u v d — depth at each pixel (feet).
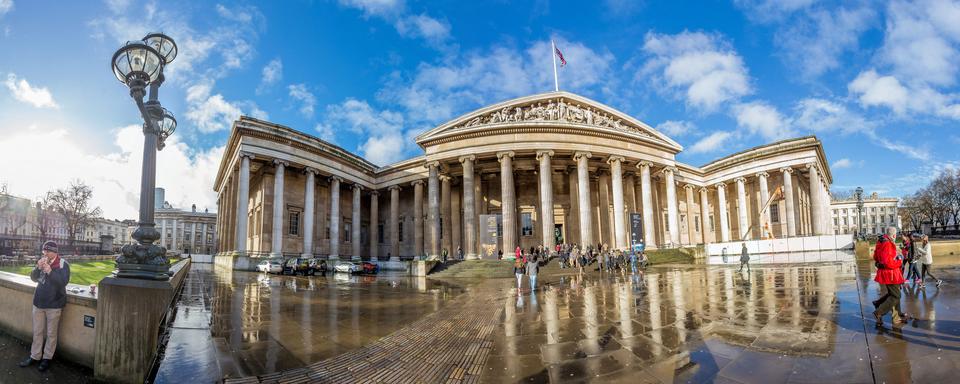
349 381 24.32
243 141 144.56
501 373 24.86
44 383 22.66
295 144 157.17
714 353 25.59
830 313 34.17
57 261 26.05
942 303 35.70
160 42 30.09
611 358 26.27
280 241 148.05
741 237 194.29
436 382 23.95
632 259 102.89
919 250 45.19
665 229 192.85
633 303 48.21
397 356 29.32
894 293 28.81
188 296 60.54
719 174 209.36
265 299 58.65
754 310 38.29
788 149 184.03
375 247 196.24
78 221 210.38
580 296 58.08
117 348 23.43
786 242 134.41
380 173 198.08
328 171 170.19
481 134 150.92
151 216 26.53
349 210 197.26
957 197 236.22
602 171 170.50
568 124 148.05
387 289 76.89
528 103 159.63
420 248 179.32
